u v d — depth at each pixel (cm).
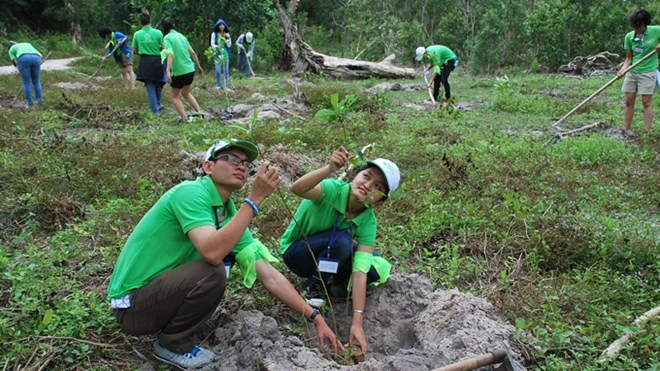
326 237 392
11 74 1694
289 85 1581
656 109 1200
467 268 465
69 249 469
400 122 995
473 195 625
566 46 2088
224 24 1509
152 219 331
